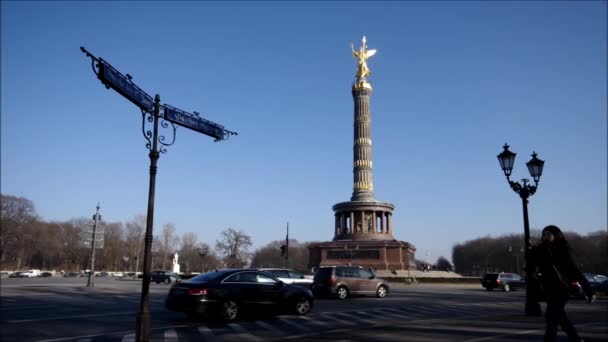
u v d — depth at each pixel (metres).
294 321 19.84
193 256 151.25
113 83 11.63
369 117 81.88
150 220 13.30
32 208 132.38
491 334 15.31
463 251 165.12
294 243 198.50
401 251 74.81
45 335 15.73
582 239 142.75
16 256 132.75
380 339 14.52
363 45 83.75
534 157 21.59
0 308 24.53
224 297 19.44
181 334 16.16
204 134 15.91
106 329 17.14
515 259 146.38
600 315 22.41
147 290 12.92
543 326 17.36
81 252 150.62
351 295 34.00
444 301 30.53
